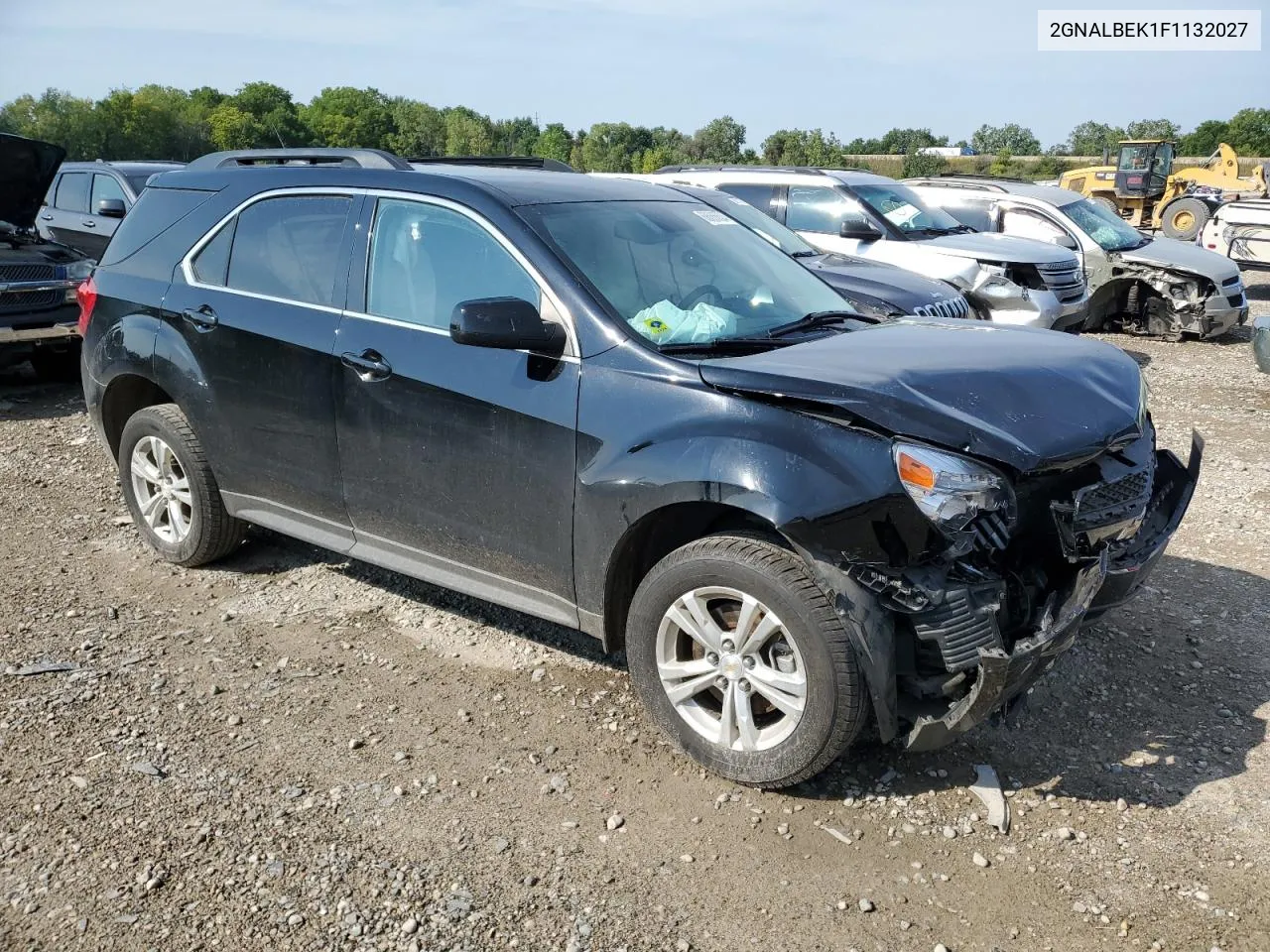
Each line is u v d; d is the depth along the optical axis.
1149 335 13.55
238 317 4.47
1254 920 2.81
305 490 4.42
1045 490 3.22
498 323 3.41
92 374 5.16
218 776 3.43
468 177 4.11
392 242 4.10
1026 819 3.25
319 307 4.25
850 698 3.09
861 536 3.00
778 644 3.26
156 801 3.29
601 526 3.48
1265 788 3.39
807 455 3.07
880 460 3.01
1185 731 3.74
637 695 3.88
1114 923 2.81
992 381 3.31
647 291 3.78
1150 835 3.17
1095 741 3.68
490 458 3.74
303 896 2.88
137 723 3.75
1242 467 7.18
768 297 4.16
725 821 3.23
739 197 11.34
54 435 7.72
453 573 4.05
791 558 3.15
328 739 3.67
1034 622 3.15
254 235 4.56
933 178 14.77
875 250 10.35
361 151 4.45
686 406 3.31
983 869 3.02
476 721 3.79
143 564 5.21
